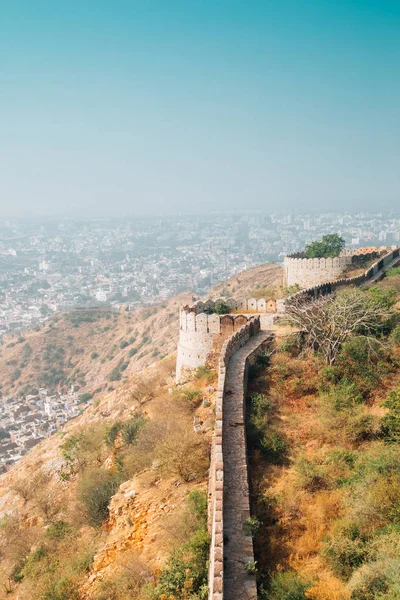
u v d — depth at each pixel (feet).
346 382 69.97
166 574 45.11
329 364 74.74
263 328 98.32
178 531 52.47
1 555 87.04
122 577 52.39
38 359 459.73
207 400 85.92
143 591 47.78
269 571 39.50
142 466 78.38
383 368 73.51
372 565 36.70
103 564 59.52
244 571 37.70
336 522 43.83
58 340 477.36
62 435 152.97
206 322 101.91
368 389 69.41
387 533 40.50
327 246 189.16
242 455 52.80
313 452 56.95
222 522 40.83
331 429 60.03
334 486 49.39
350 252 195.11
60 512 94.17
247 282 339.57
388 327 83.92
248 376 75.25
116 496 71.00
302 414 65.46
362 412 61.87
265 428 60.90
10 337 646.33
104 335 472.03
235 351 81.87
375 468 48.98
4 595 73.26
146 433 84.48
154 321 419.33
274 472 53.47
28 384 433.07
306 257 188.03
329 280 155.53
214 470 48.49
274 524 45.14
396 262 173.88
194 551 45.93
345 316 81.87
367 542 40.09
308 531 43.86
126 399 143.74
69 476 107.04
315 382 71.72
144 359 345.51
